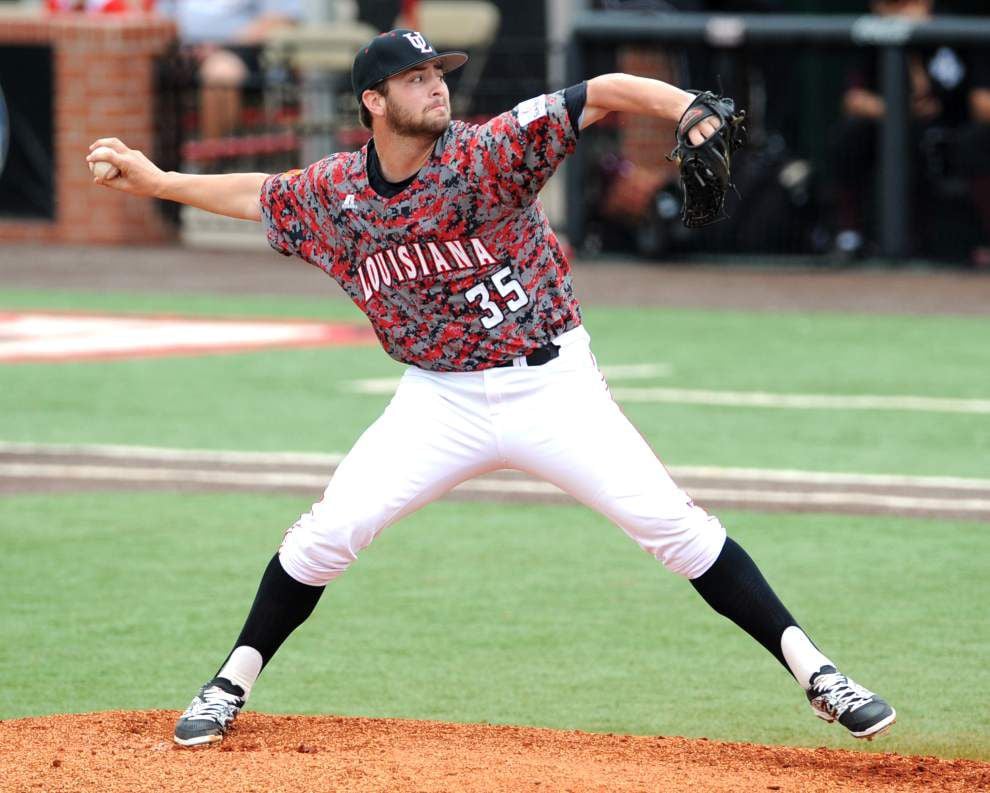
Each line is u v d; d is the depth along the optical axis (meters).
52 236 78.12
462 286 17.89
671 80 68.00
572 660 24.11
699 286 64.38
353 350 51.94
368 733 19.77
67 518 32.38
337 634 25.38
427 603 27.02
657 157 70.50
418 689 22.81
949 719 21.48
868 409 42.38
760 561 29.11
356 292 18.62
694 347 51.84
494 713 21.84
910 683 22.91
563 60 71.12
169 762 18.20
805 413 41.94
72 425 41.00
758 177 68.00
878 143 66.50
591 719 21.61
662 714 21.80
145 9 78.50
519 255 17.88
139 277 68.06
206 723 18.95
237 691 19.34
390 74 17.12
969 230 66.38
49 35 76.25
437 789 17.03
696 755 18.97
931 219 66.81
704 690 22.78
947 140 65.88
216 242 79.06
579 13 70.25
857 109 66.50
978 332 54.16
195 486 34.91
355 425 40.81
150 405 43.34
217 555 29.77
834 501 33.25
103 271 69.50
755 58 66.88
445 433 18.45
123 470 36.31
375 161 17.88
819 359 49.72
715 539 18.64
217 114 79.06
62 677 23.23
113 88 75.62
